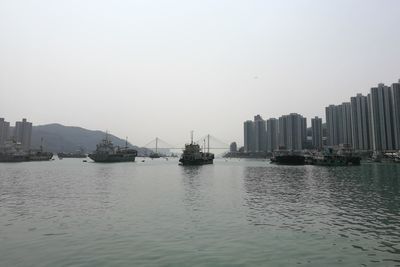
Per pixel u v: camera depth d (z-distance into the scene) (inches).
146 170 4461.1
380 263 645.9
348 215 1130.7
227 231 897.5
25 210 1212.5
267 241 797.9
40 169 4512.8
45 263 639.1
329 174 3474.4
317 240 809.5
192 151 6614.2
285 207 1295.5
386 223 1006.4
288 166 5930.1
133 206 1306.6
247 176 3179.1
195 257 679.1
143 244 770.2
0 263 636.7
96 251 716.0
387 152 7480.3
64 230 901.8
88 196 1616.6
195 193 1759.4
